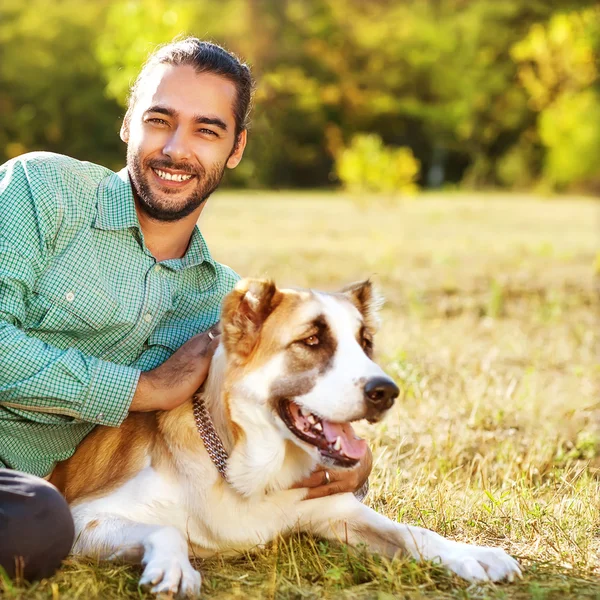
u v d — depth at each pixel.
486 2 45.06
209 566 3.30
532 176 43.66
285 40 45.44
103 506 3.28
